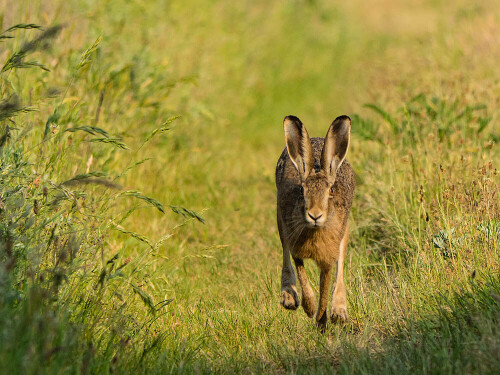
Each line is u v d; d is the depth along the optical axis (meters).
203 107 20.03
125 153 15.62
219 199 17.61
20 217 8.67
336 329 9.86
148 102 16.69
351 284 11.30
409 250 11.38
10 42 13.10
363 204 14.36
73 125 12.84
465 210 11.13
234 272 13.22
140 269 10.06
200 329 10.06
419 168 13.30
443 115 15.88
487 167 12.25
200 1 26.66
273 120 26.19
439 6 44.22
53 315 7.52
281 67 30.62
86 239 9.59
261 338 9.68
